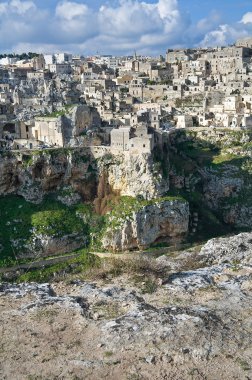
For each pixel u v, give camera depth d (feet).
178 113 552.00
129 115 475.72
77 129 391.45
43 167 362.12
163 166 383.24
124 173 366.43
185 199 387.14
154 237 357.61
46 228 341.41
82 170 373.61
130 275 209.05
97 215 365.20
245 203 418.31
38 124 400.26
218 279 197.88
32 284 199.21
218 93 589.73
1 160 351.67
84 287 192.24
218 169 435.94
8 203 354.95
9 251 327.06
